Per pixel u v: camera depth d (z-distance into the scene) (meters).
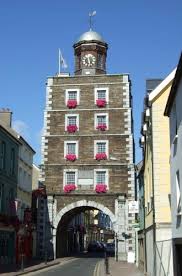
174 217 18.25
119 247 48.81
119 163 50.78
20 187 45.75
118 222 49.47
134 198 49.72
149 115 23.69
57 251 51.56
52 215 50.50
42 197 50.94
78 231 81.19
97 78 53.41
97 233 109.06
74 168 51.19
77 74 58.00
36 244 50.25
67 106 52.94
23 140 46.47
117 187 50.28
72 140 52.00
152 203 22.53
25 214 46.41
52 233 50.16
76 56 58.84
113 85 52.97
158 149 22.27
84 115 52.53
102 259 51.44
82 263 43.25
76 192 50.59
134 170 50.25
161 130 22.42
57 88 53.66
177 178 17.64
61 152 51.81
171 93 17.62
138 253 37.06
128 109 52.03
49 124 52.69
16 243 42.69
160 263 20.50
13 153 42.97
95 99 52.84
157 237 21.52
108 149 51.31
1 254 38.47
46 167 51.56
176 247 17.81
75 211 54.38
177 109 17.16
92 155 51.34
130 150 51.00
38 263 41.19
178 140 16.94
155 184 22.03
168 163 22.09
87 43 58.03
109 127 51.91
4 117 45.91
